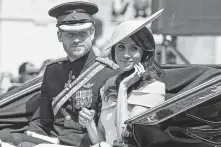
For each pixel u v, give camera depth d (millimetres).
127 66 9000
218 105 8438
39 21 24578
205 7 11828
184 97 8125
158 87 8883
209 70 9141
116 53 9039
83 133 9805
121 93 8836
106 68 9945
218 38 17828
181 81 9289
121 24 9000
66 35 9859
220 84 8180
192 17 11875
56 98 10016
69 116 9898
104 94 9328
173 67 9586
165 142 8289
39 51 24672
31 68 16734
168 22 11984
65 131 9859
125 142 8531
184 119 8297
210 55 17969
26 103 10641
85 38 9867
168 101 8117
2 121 10555
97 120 9812
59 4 9875
